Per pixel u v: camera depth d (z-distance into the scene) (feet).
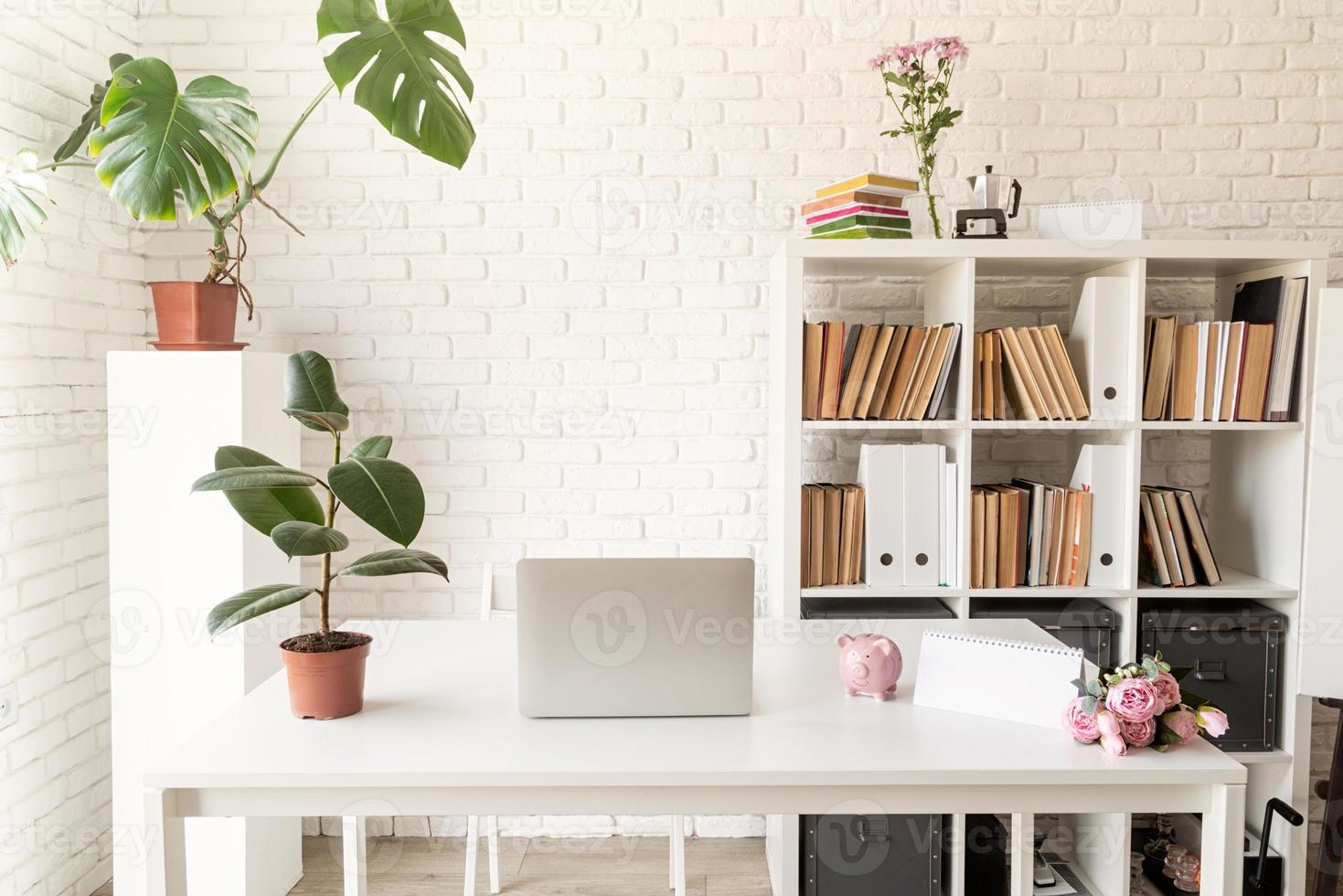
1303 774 7.81
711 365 9.30
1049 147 9.12
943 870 7.52
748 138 9.15
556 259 9.23
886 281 9.22
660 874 8.59
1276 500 8.00
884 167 9.13
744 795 4.48
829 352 7.99
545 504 9.37
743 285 9.25
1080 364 8.11
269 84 9.05
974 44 9.08
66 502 7.95
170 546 7.55
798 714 5.08
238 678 7.55
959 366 7.93
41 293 7.61
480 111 9.13
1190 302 9.12
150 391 7.50
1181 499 8.03
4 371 7.16
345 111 9.11
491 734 4.78
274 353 8.34
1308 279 7.61
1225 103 9.08
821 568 8.07
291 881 8.32
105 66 8.48
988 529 7.97
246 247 8.11
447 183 9.18
